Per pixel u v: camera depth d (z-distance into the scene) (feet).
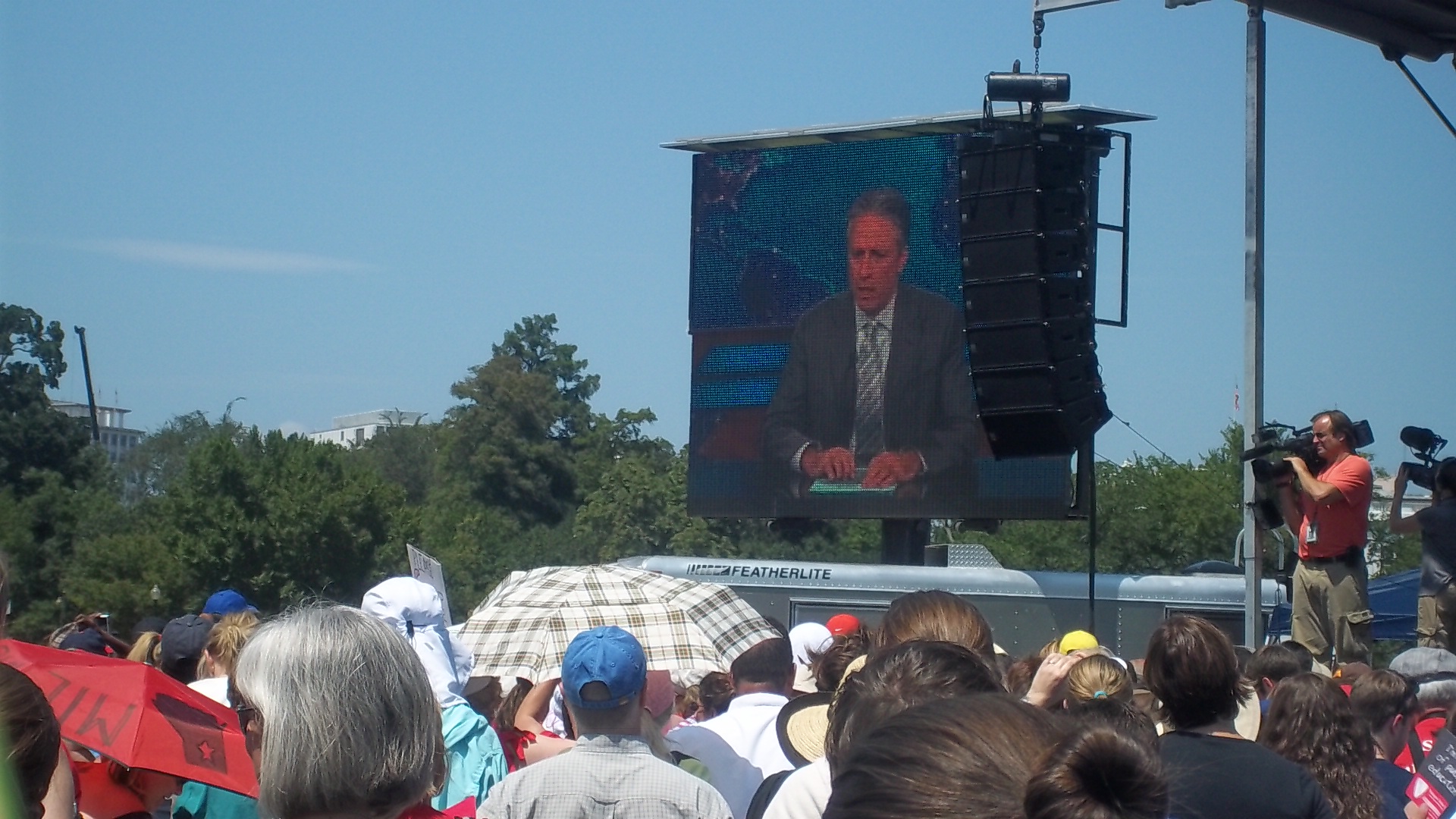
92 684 11.37
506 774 15.57
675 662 20.71
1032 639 42.16
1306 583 29.68
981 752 5.37
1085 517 36.55
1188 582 41.98
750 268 40.88
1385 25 33.37
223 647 16.76
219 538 156.56
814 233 40.19
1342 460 29.37
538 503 241.96
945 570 42.68
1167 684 12.87
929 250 38.81
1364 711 16.88
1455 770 14.01
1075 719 5.68
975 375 33.37
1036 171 32.37
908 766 5.38
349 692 8.31
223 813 13.30
